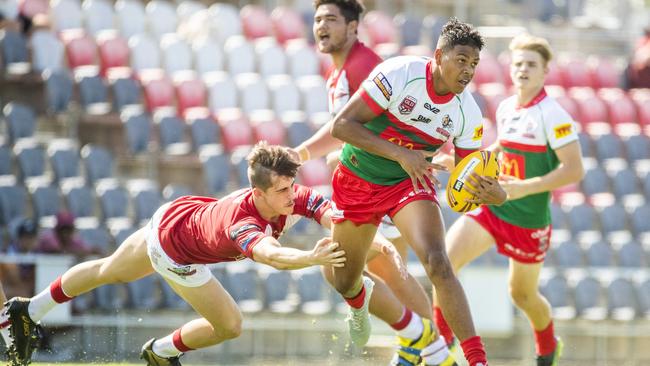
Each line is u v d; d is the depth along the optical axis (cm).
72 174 4488
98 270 2086
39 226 3994
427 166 1739
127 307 3609
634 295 4584
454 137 1880
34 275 3281
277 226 1961
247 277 3856
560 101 6031
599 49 7231
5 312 2164
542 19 7319
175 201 2025
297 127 5103
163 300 3744
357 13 2297
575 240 4897
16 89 4959
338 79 2284
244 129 4991
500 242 2475
